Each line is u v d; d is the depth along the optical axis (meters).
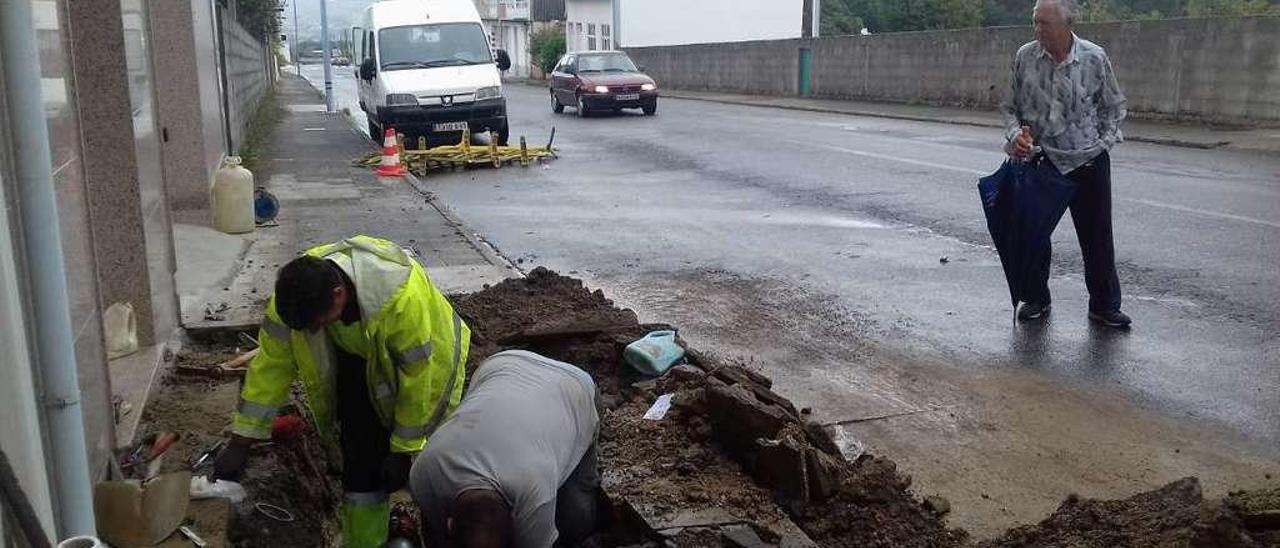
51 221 3.32
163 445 4.41
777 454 4.21
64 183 3.82
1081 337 6.65
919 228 10.19
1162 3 38.69
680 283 8.27
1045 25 6.44
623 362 5.72
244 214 10.12
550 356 5.89
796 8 51.09
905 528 4.10
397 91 18.14
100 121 5.44
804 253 9.23
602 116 26.30
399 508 4.46
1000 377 5.95
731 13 50.50
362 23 21.42
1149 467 4.74
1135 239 9.15
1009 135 6.71
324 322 3.36
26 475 3.02
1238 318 6.89
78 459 3.43
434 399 3.64
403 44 19.17
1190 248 8.79
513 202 12.48
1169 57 18.97
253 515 4.07
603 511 4.19
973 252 9.12
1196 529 3.30
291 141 20.23
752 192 12.74
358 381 3.80
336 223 10.70
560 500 3.70
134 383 5.11
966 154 15.75
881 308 7.43
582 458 3.74
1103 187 6.66
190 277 8.13
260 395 3.66
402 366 3.54
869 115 24.55
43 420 3.36
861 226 10.38
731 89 36.03
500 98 18.62
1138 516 3.77
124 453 4.43
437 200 12.32
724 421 4.54
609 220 11.08
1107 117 6.60
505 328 6.16
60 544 3.07
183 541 3.73
